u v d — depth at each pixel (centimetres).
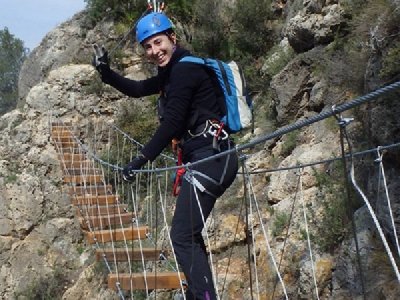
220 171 341
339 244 684
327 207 713
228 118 343
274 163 949
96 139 1501
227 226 884
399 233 592
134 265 951
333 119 856
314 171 774
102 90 1547
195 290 338
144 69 1577
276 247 763
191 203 340
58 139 1425
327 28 977
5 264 1343
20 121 1547
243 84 351
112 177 1329
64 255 1336
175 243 343
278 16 1434
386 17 696
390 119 649
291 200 803
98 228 918
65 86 1550
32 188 1393
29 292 1280
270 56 1245
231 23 1476
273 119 1066
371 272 605
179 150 359
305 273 685
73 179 1163
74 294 1148
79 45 1712
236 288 788
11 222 1377
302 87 975
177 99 334
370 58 718
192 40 1516
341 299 627
